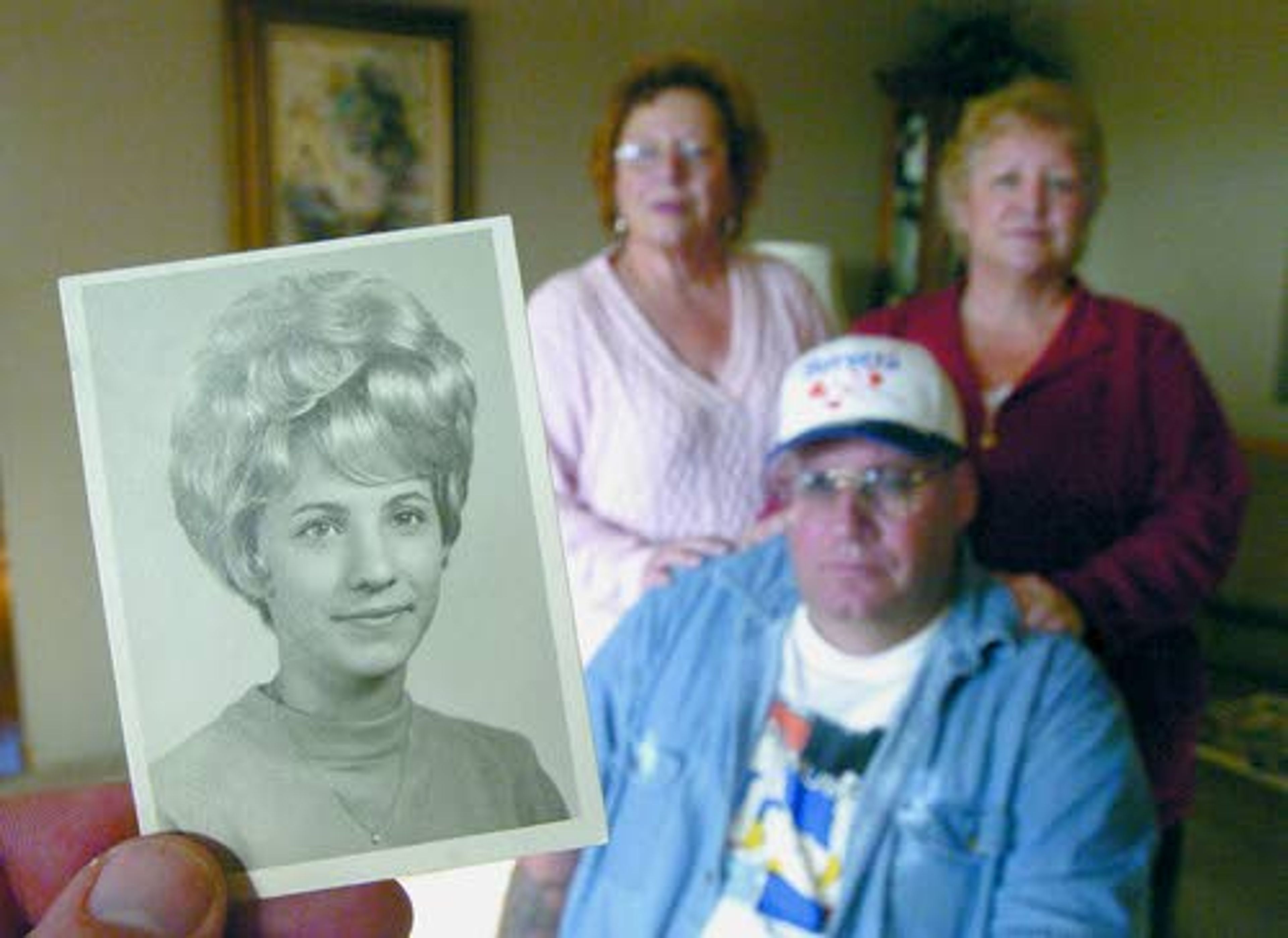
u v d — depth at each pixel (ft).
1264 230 7.71
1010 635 3.26
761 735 3.43
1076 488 4.06
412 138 7.35
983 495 4.12
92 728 7.22
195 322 1.86
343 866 1.81
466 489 1.86
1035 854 3.06
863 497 3.18
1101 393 4.00
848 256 9.52
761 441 4.41
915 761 3.20
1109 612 3.73
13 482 6.65
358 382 1.86
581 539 4.26
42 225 6.41
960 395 4.21
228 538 1.83
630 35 8.05
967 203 4.32
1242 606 7.70
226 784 1.81
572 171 8.03
